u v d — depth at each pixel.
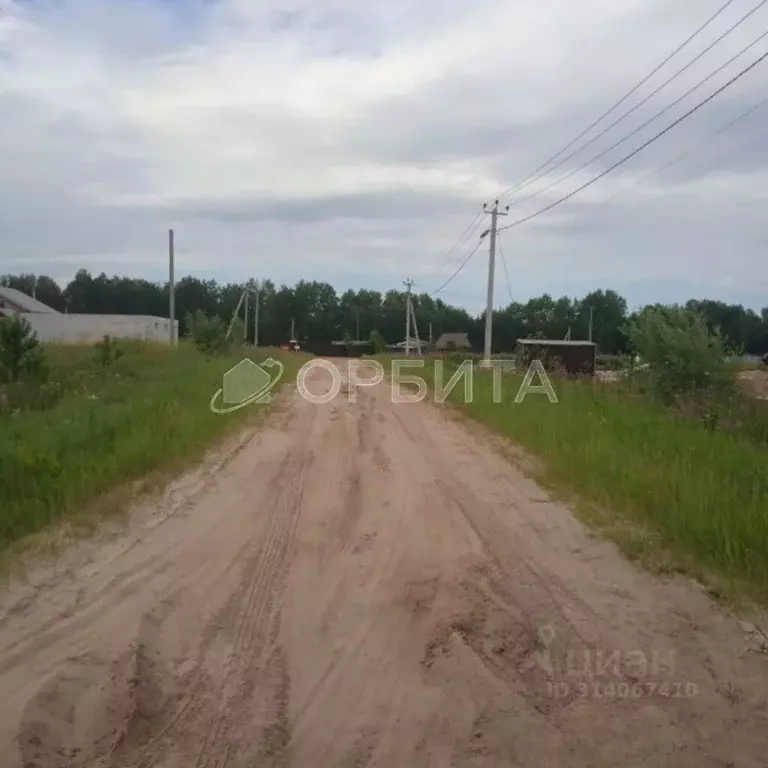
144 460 10.47
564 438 12.18
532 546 7.29
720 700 4.31
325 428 15.61
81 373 23.42
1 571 6.27
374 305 117.88
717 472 8.77
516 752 3.79
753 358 48.50
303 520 8.27
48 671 4.58
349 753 3.79
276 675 4.61
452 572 6.50
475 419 17.20
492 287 36.00
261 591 6.04
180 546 7.21
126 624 5.32
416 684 4.51
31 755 3.71
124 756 3.75
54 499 8.10
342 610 5.64
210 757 3.75
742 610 5.54
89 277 98.19
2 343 18.12
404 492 9.69
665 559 6.65
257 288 95.62
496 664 4.77
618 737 3.93
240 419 16.19
